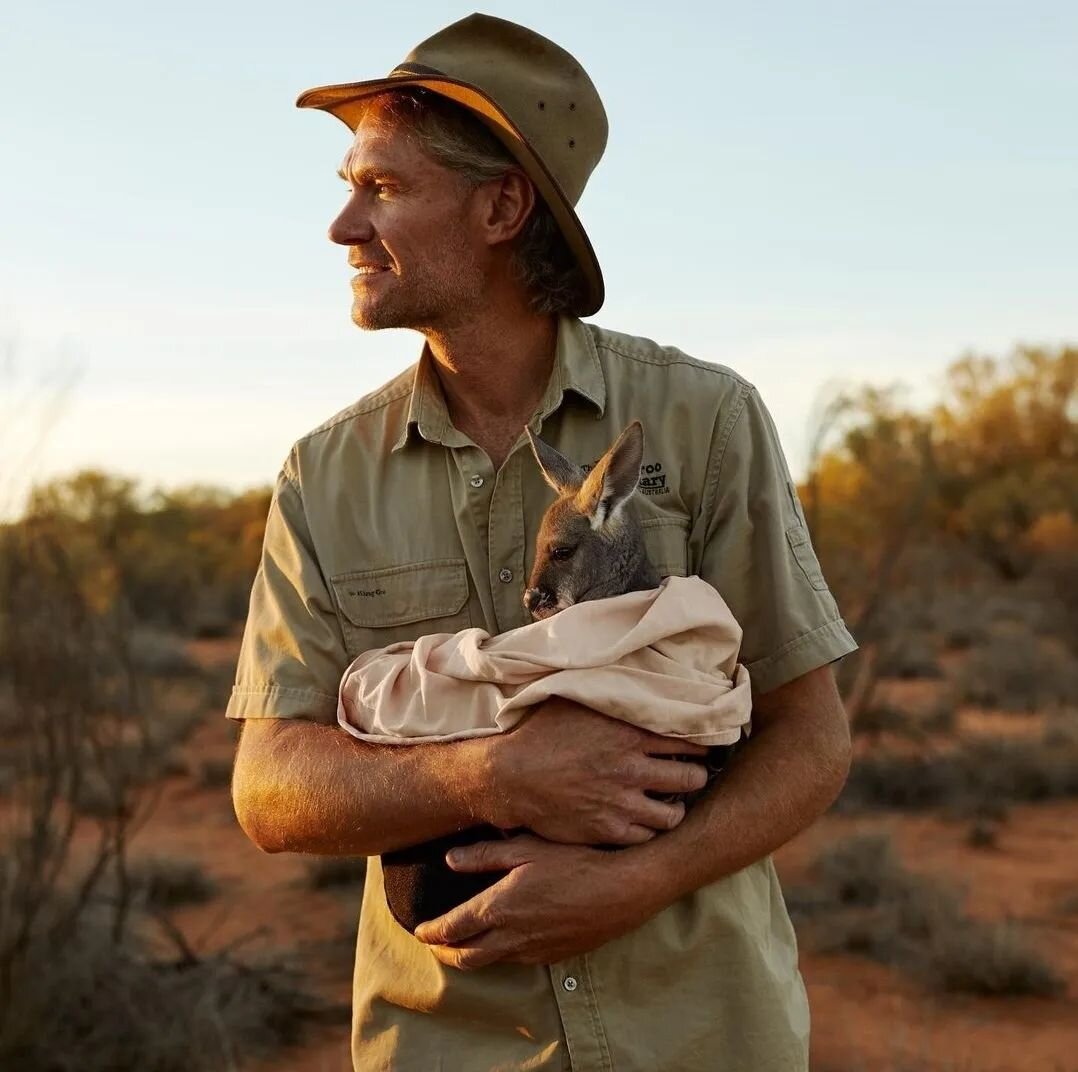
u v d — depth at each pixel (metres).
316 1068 7.49
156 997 7.78
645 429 3.25
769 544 3.14
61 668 7.92
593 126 3.36
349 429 3.40
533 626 2.90
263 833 3.17
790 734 3.07
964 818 12.72
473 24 3.30
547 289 3.28
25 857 7.86
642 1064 2.89
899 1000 8.27
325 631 3.29
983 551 38.78
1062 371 49.28
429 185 3.17
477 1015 2.98
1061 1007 8.15
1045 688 19.31
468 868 2.89
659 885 2.82
